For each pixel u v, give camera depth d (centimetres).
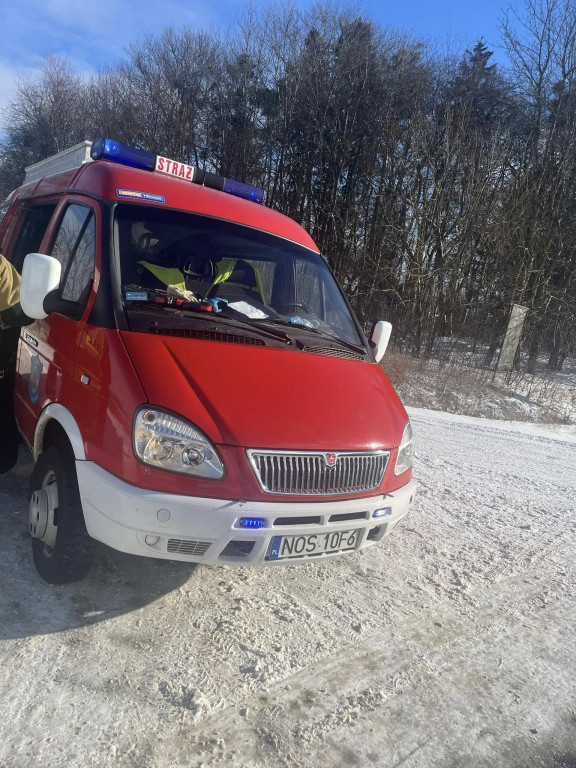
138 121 3338
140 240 384
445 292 2142
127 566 375
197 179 503
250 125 2919
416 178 2252
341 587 395
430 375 1492
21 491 453
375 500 334
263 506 295
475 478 709
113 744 241
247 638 322
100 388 311
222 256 421
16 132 4181
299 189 2672
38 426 364
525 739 278
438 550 478
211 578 379
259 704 275
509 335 1673
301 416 322
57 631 306
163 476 288
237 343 353
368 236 2392
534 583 441
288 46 2816
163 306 356
